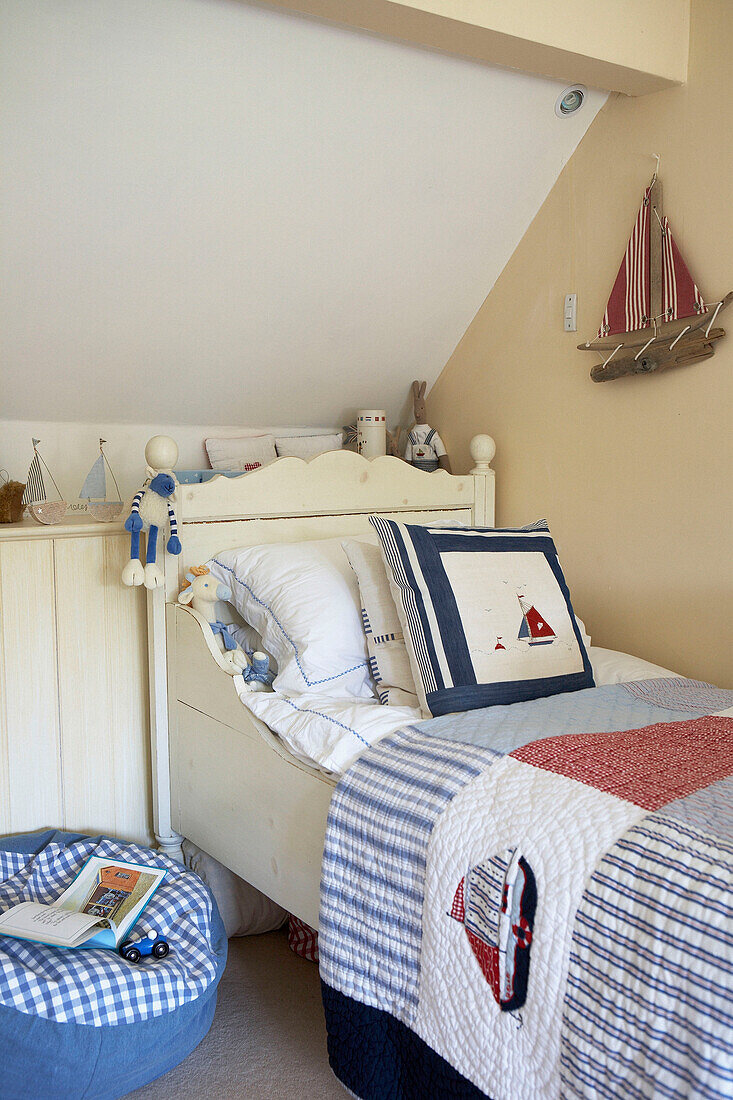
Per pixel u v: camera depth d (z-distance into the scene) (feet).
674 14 6.39
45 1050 4.72
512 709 5.30
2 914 5.55
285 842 5.58
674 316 6.62
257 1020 6.02
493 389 8.51
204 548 6.92
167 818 7.07
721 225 6.34
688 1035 3.00
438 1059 4.02
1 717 6.56
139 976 5.09
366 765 4.80
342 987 4.58
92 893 5.86
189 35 5.35
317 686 5.96
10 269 6.19
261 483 7.13
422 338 8.57
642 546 7.18
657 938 3.20
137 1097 5.22
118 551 7.00
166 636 6.86
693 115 6.47
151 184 6.08
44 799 6.84
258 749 5.83
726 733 4.73
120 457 7.95
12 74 5.14
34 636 6.65
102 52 5.24
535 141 7.22
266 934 7.32
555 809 3.88
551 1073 3.47
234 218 6.57
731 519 6.46
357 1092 4.48
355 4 5.13
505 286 8.24
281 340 7.78
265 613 6.46
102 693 7.04
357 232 7.18
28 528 6.49
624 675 6.41
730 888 3.15
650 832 3.55
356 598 6.33
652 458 7.02
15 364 6.88
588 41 5.96
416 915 4.18
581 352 7.53
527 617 5.94
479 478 8.36
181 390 7.81
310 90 5.98
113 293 6.69
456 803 4.20
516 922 3.68
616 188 7.11
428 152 6.84
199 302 7.08
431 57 6.11
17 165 5.60
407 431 9.31
